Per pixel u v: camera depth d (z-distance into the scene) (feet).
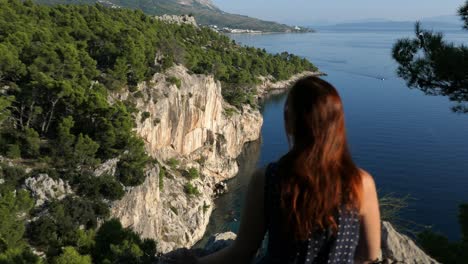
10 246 112.16
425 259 23.44
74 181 150.10
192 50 368.07
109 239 67.77
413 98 462.19
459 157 273.75
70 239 122.62
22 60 193.67
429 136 320.29
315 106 10.47
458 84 46.52
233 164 282.56
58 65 196.95
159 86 240.53
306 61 653.71
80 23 266.98
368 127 345.72
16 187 142.82
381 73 643.86
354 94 487.20
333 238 10.37
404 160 268.41
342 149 10.66
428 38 49.14
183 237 186.50
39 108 171.01
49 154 160.76
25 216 132.26
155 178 175.83
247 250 11.63
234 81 369.71
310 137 10.55
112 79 217.36
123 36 245.65
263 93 514.27
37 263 78.33
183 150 258.16
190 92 258.98
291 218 10.35
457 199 208.13
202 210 209.87
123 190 154.92
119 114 181.47
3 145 158.81
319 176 10.25
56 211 134.51
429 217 187.52
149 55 251.60
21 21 238.27
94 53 239.30
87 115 176.86
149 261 37.37
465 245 40.37
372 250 10.85
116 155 168.55
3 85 178.40
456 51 45.60
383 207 37.52
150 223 170.60
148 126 222.28
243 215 11.50
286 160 10.87
